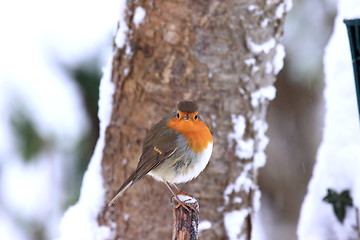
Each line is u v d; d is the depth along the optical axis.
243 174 10.00
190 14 9.44
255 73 9.82
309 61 16.39
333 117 11.38
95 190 10.34
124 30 9.89
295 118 18.69
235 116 9.82
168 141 9.34
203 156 9.35
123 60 9.95
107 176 10.30
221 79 9.66
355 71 10.12
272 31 9.87
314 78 16.88
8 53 13.68
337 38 11.55
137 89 9.88
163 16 9.52
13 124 13.43
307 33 16.20
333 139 11.28
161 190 10.02
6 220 14.51
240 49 9.64
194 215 8.51
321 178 11.34
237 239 10.05
